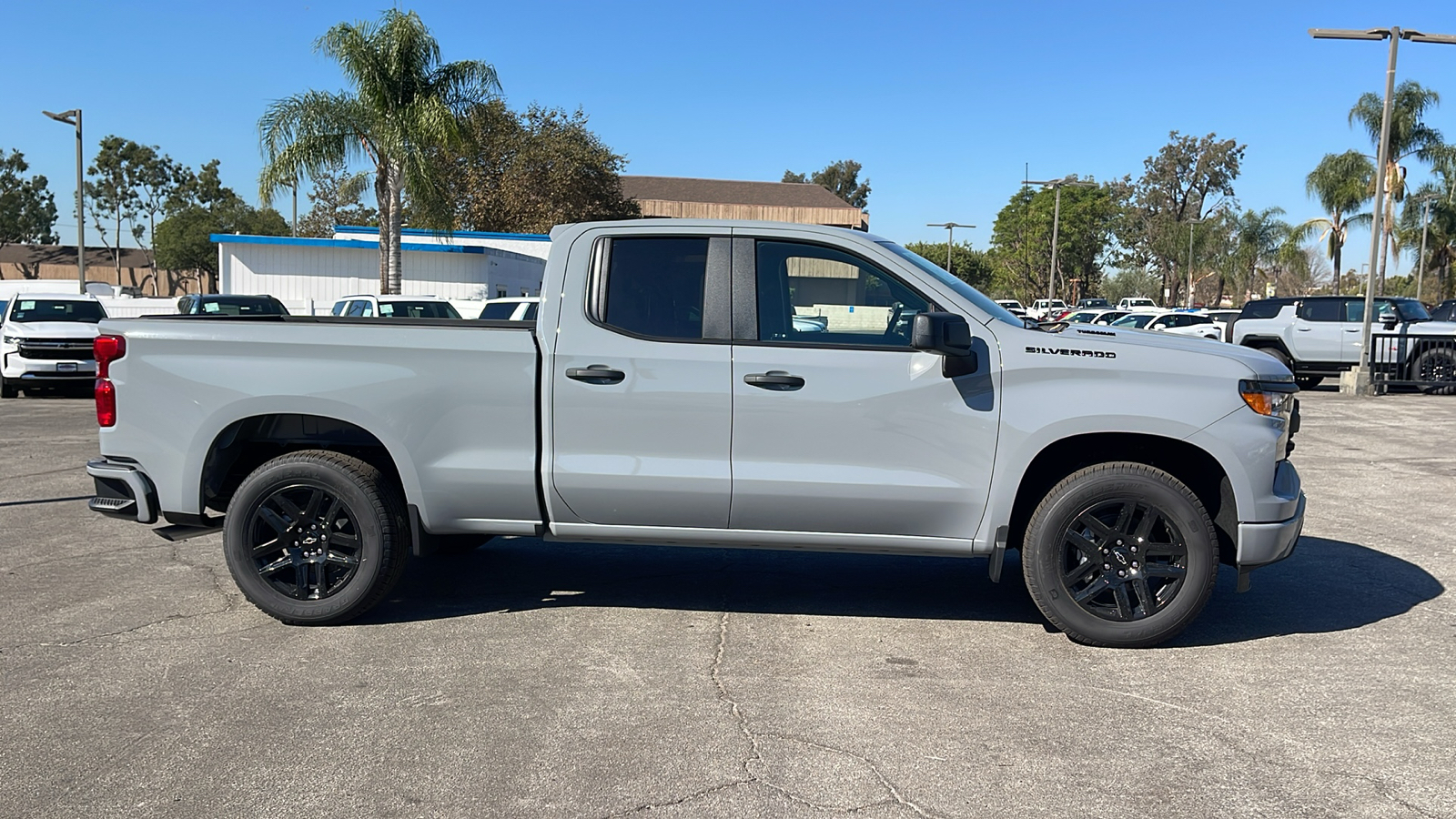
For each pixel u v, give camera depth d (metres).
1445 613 5.34
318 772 3.47
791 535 4.82
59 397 17.81
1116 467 4.62
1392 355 19.44
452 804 3.26
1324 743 3.73
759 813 3.21
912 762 3.56
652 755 3.61
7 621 5.07
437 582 5.87
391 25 21.73
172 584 5.73
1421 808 3.24
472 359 4.80
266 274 30.97
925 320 4.34
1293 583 5.94
